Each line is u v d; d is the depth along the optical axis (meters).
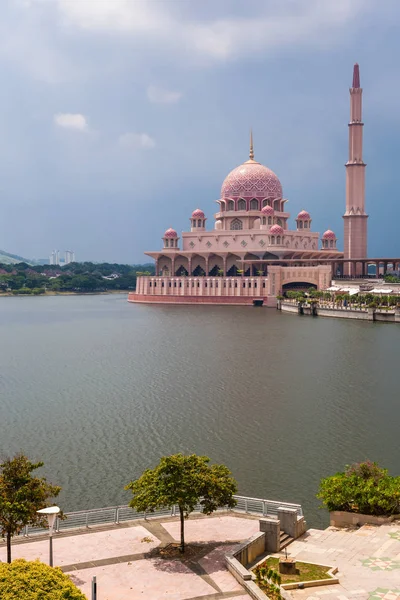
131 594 37.75
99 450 71.12
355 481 50.69
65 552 43.69
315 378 108.19
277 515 48.00
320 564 41.38
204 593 37.84
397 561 41.69
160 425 80.25
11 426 81.25
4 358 139.75
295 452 69.12
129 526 48.47
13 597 27.95
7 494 41.22
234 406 89.06
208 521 49.34
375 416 83.00
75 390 102.69
